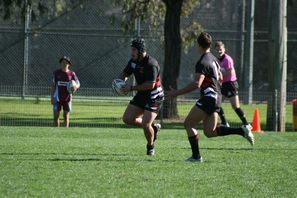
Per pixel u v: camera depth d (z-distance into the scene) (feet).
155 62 89.86
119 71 283.59
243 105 251.19
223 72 131.64
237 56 286.66
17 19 248.52
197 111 85.20
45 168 78.38
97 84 283.38
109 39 283.18
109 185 67.87
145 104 90.84
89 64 273.13
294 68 299.58
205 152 97.86
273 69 164.25
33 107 223.71
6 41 282.77
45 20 279.69
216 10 293.84
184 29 229.66
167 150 99.45
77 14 285.84
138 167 80.23
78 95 266.36
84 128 149.07
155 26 240.32
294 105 162.30
